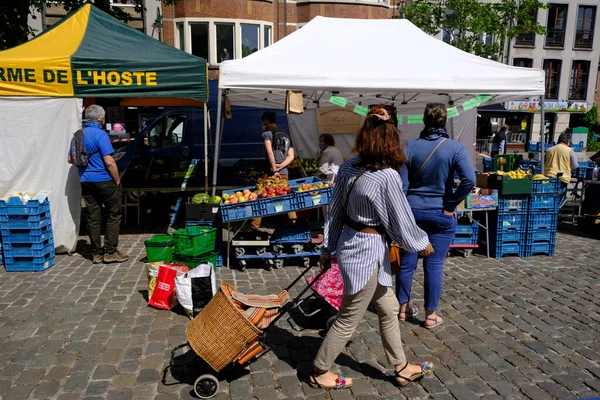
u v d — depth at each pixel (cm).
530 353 375
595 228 781
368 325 424
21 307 452
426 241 286
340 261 294
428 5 1689
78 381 328
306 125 1051
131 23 1842
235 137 923
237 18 1861
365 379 337
